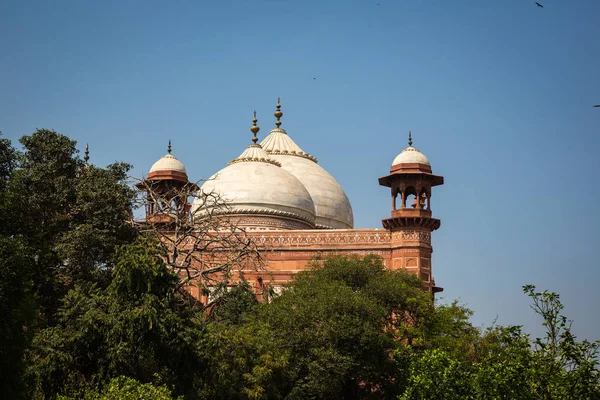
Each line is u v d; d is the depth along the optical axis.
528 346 17.17
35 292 20.91
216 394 20.52
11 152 22.44
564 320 16.95
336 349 22.52
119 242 22.77
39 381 18.06
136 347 18.47
